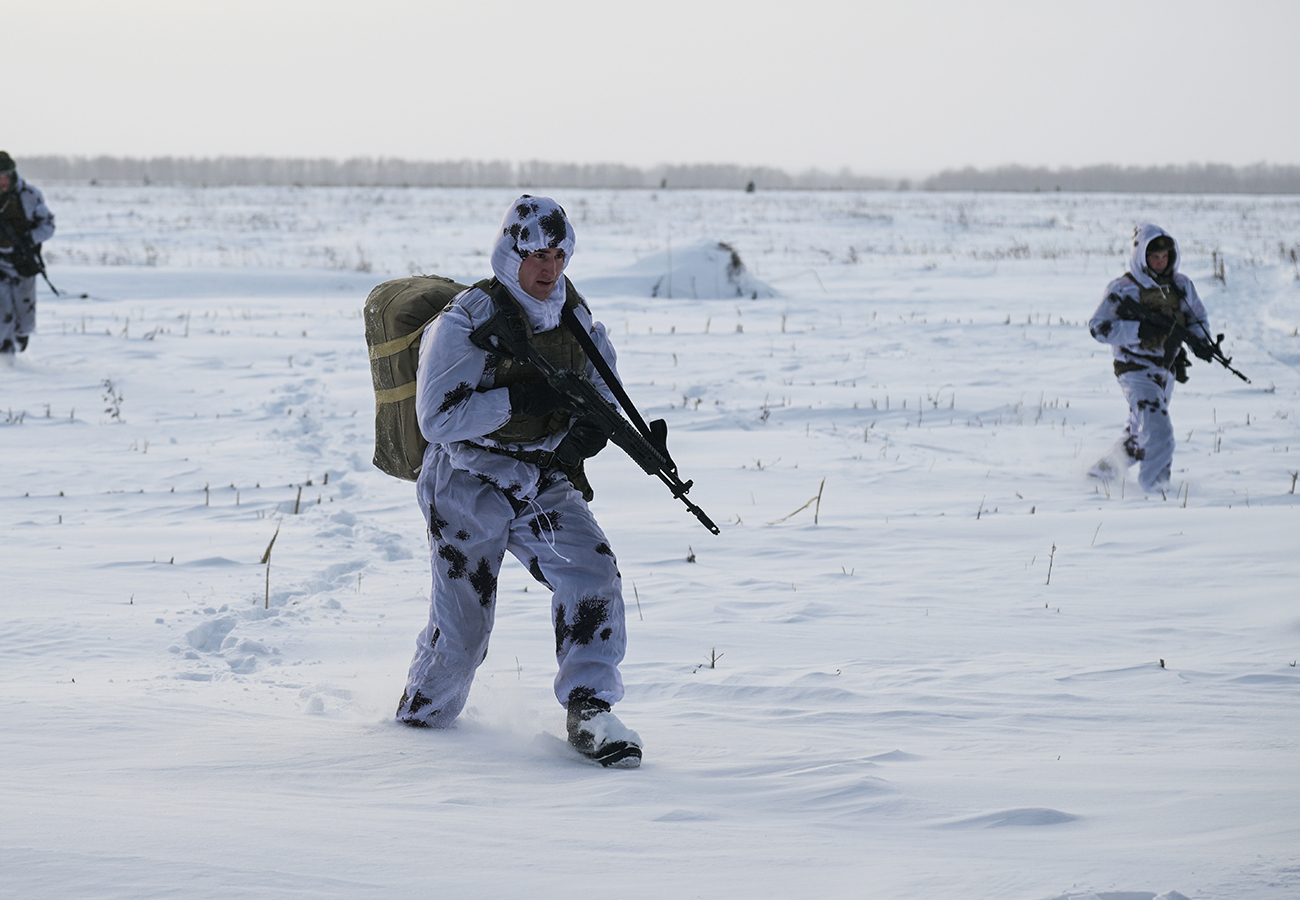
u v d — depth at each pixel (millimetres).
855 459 17016
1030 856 4598
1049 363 25547
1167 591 10672
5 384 21516
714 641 9141
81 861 4090
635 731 6859
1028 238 69875
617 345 27672
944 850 4734
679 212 106562
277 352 25828
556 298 6574
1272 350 26891
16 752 5773
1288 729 7062
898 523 13336
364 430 18516
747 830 5043
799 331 30375
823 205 128750
